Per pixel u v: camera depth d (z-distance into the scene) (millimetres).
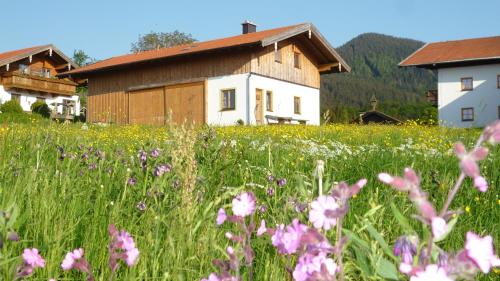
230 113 26891
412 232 1126
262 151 7074
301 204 2252
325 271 1000
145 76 30078
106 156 5273
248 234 1441
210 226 2684
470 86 37062
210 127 5184
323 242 1061
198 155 4652
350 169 5652
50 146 5391
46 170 4215
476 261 782
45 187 3377
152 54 31750
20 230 2783
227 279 1378
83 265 1588
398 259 1088
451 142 9867
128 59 31969
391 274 1094
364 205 3688
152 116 29656
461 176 930
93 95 32438
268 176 3906
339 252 1047
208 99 27578
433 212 844
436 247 1045
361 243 1394
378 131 14984
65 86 39656
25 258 1672
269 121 27422
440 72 38000
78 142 5605
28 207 2875
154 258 2346
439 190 4383
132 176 4105
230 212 3154
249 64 26422
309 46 30344
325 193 2023
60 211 3016
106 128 14766
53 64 40781
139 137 10477
